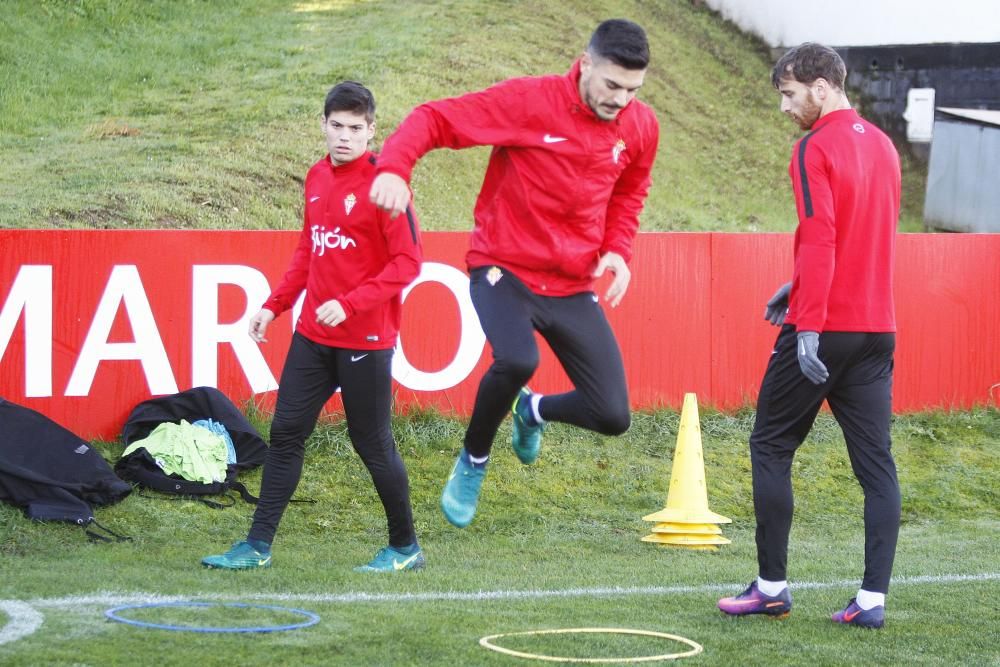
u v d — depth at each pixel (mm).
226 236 14508
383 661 7020
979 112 34375
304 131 28750
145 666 6758
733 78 40312
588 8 41594
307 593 9250
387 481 10312
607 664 7098
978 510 14797
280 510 10344
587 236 7934
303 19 40312
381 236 9773
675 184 33438
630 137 7863
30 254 13734
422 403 15359
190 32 38188
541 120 7625
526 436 8789
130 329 14141
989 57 37594
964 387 17609
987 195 32656
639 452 15414
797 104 8500
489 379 7840
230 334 14555
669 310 16359
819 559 11664
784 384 8469
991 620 8781
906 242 17312
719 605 8797
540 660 7137
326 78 33219
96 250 13984
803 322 8078
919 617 8852
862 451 8523
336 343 9969
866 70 39594
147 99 32062
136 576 9672
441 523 13070
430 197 27141
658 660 7234
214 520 12422
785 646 7742
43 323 13797
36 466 12148
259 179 25156
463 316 15508
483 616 8523
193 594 9031
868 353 8398
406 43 36312
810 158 8172
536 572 10680
